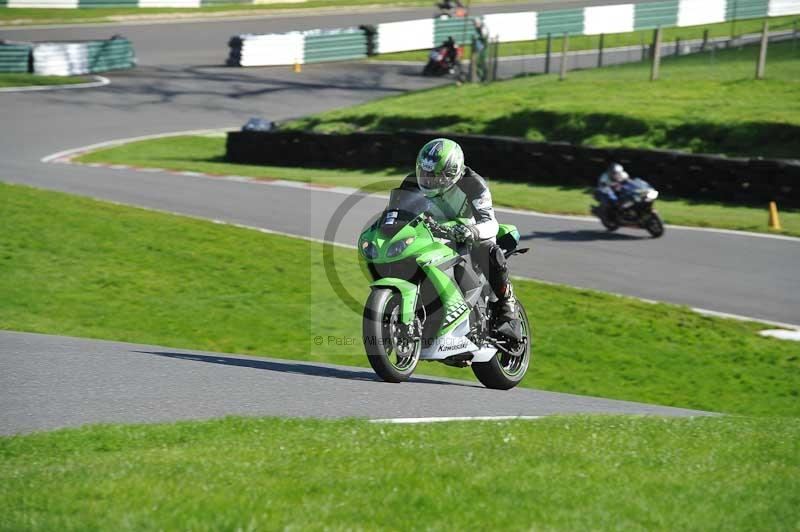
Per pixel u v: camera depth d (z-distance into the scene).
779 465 16.98
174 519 12.95
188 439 18.23
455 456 16.53
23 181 77.44
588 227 64.31
